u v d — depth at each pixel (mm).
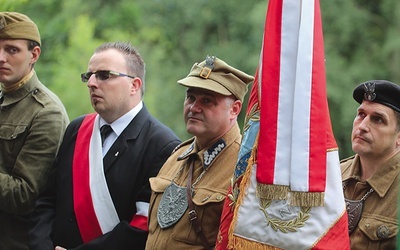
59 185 11281
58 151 11516
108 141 11133
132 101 11148
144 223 10695
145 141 11000
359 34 32812
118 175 10922
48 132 11633
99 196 10930
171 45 34594
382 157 9469
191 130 10047
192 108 10062
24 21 11891
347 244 8805
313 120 8758
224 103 10070
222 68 10125
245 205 8945
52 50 27172
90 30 24875
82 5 30891
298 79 8781
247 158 9203
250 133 9242
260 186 8812
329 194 8789
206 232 9781
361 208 9430
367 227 9305
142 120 11148
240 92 10172
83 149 11203
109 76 10992
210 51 33625
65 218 11078
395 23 32812
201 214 9812
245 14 34062
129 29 32594
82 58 24031
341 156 30328
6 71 11766
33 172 11500
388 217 9289
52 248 11133
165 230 10000
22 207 11461
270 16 8938
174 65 33844
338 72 30891
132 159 10930
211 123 10016
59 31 27719
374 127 9422
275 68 8867
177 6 34688
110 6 32656
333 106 30609
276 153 8789
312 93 8773
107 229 10891
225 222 9219
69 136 11453
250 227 8891
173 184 10219
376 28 33156
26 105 11820
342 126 30359
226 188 9828
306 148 8734
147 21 34188
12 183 11453
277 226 8789
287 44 8867
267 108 8836
